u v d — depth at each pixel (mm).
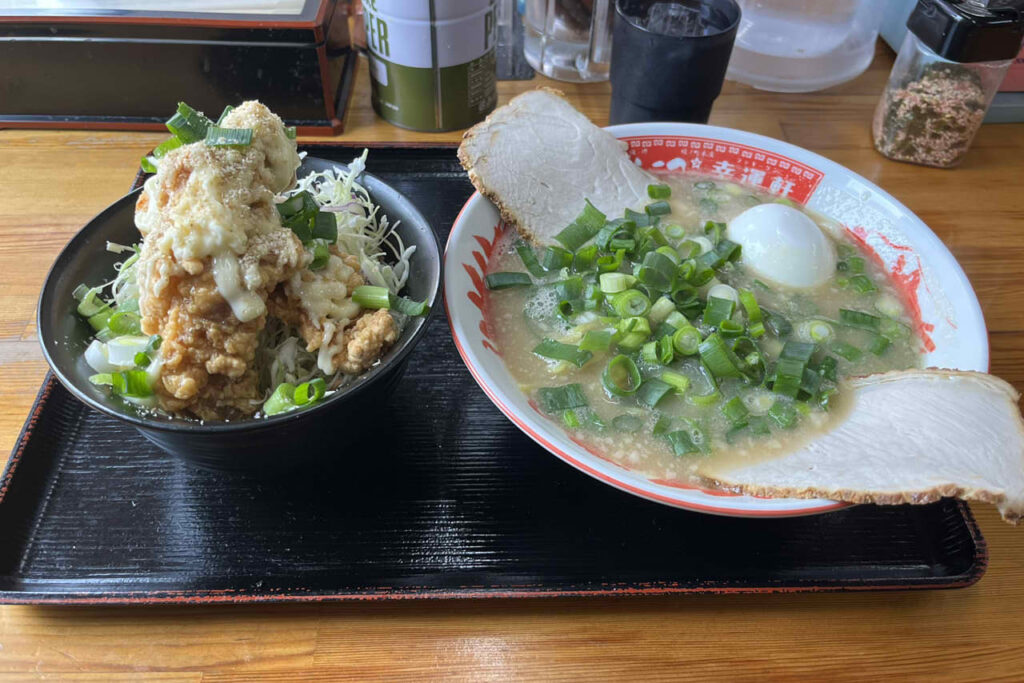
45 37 419
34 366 336
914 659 262
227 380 266
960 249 410
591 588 266
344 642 259
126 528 282
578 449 263
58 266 278
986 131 491
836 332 347
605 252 363
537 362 327
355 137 466
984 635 268
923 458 266
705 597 273
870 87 530
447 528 285
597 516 291
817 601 275
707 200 408
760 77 516
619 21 422
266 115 285
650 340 332
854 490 249
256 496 292
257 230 265
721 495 259
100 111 460
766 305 358
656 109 437
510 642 261
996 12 399
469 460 306
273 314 279
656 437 301
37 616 260
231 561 274
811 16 500
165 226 251
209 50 426
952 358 319
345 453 307
